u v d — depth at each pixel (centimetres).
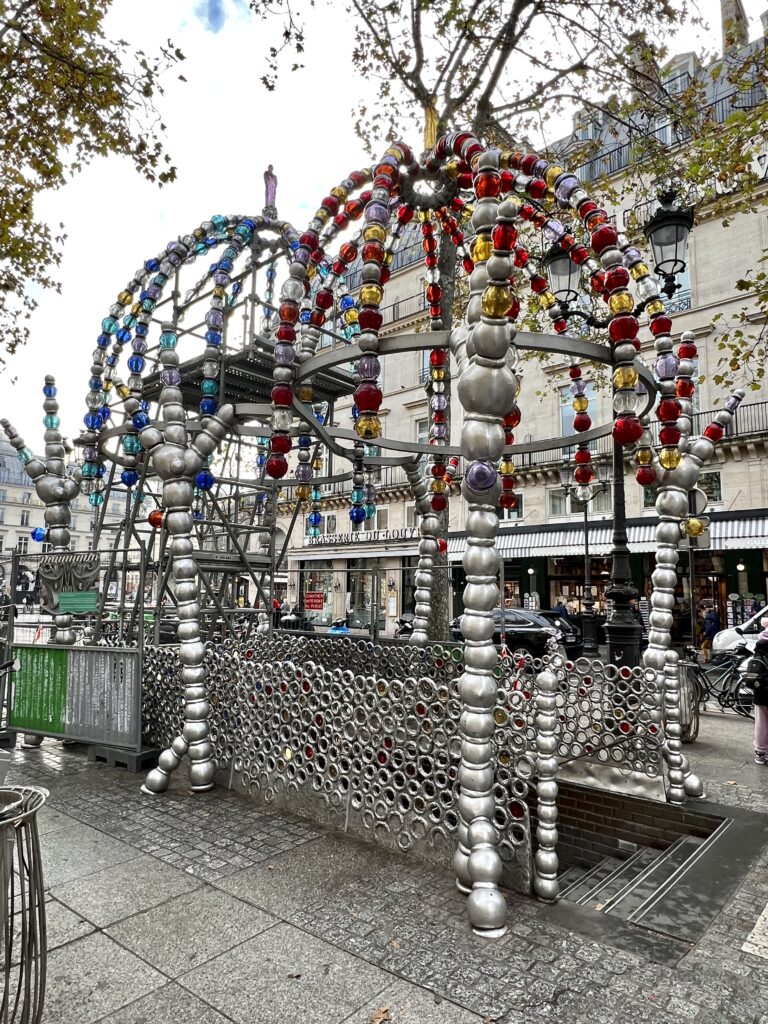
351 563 2806
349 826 414
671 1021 230
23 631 1147
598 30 995
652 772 486
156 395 705
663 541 507
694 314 1927
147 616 961
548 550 2153
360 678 421
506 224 305
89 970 264
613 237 358
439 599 839
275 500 818
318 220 411
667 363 412
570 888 433
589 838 498
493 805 330
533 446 591
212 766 504
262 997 246
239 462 882
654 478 453
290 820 438
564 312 593
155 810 458
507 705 409
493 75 933
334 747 429
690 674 731
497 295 312
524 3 898
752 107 819
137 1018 234
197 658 508
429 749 378
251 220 609
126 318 616
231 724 506
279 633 837
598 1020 231
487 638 332
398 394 2727
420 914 310
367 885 341
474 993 248
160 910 314
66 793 497
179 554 512
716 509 1894
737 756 653
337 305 699
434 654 669
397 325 2705
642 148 1043
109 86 789
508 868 341
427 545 713
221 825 429
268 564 800
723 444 1836
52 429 681
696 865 364
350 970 263
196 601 518
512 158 409
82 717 598
